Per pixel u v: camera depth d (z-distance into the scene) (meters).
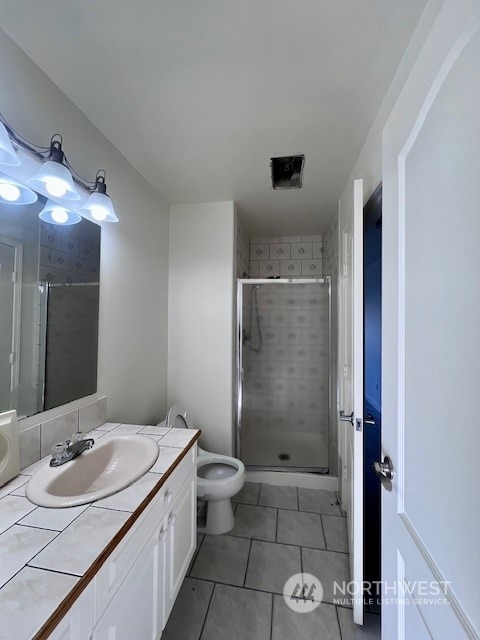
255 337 2.72
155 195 1.97
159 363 2.04
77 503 0.76
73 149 1.19
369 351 3.14
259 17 0.84
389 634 0.78
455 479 0.49
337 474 2.15
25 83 0.96
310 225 2.69
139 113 1.25
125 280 1.60
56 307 1.11
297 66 1.00
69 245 1.18
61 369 1.13
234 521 1.77
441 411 0.54
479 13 0.43
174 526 1.07
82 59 0.98
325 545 1.59
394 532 0.75
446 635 0.49
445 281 0.52
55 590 0.53
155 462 1.02
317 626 1.17
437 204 0.56
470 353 0.45
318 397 2.68
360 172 1.51
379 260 2.71
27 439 0.97
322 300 2.66
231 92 1.12
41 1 0.80
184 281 2.19
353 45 0.92
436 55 0.55
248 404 2.63
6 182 0.90
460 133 0.48
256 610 1.23
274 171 1.74
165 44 0.93
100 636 0.63
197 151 1.52
